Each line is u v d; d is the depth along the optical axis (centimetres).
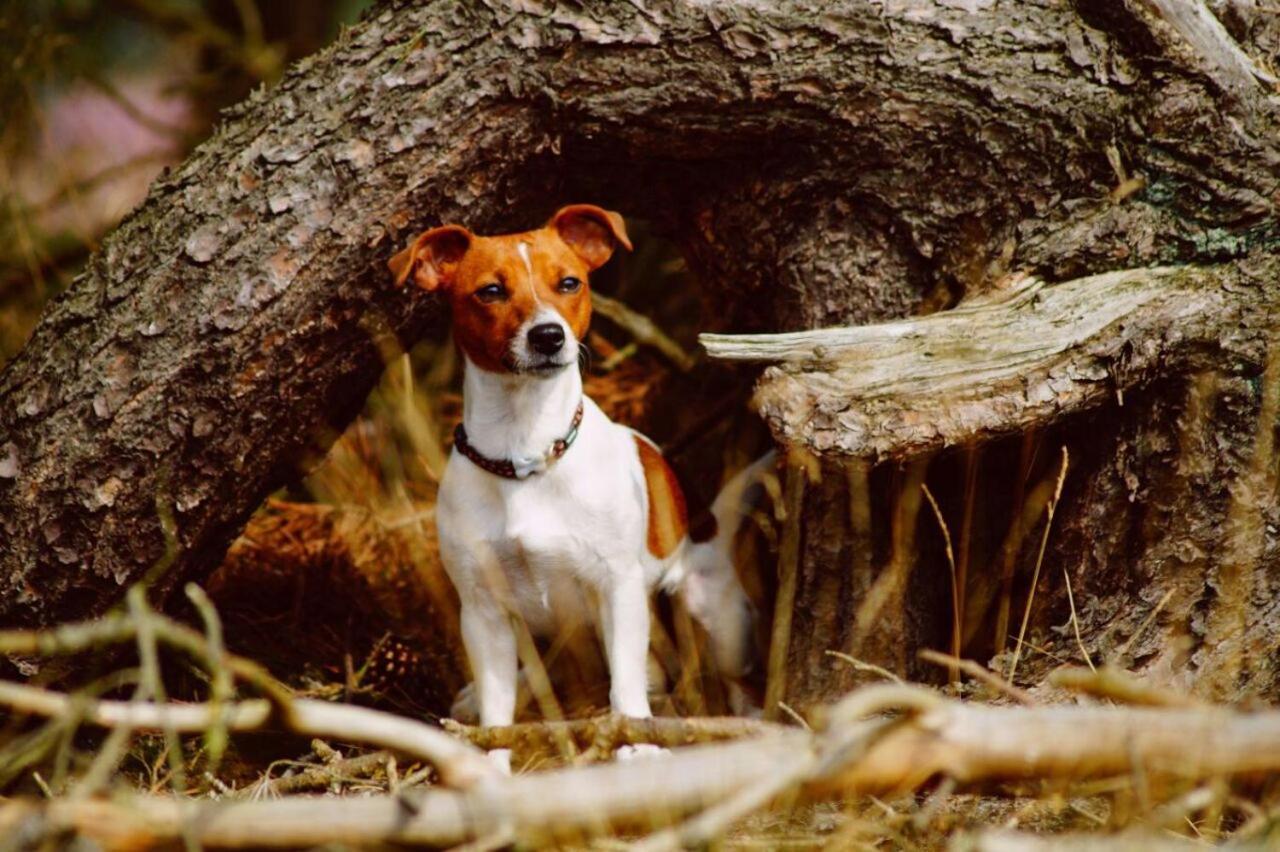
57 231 823
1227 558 430
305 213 463
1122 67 452
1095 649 438
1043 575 466
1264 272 435
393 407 682
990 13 460
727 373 676
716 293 554
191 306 459
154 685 282
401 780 432
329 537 638
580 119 477
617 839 330
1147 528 442
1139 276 446
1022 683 441
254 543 633
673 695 556
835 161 481
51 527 463
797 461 437
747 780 296
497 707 488
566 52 464
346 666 547
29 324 732
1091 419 453
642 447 537
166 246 464
